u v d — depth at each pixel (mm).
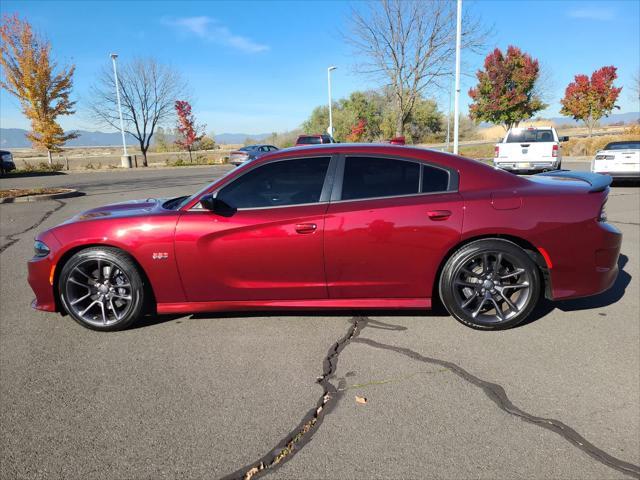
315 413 2588
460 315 3557
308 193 3549
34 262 3717
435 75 20250
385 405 2646
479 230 3385
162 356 3320
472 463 2166
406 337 3523
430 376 2949
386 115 45031
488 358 3170
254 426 2484
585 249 3463
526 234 3395
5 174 24906
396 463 2176
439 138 54125
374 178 3549
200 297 3654
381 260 3463
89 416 2611
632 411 2549
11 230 8508
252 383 2924
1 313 4223
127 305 3691
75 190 14531
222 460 2230
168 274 3578
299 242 3459
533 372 2975
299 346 3422
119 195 14109
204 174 23766
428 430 2414
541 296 4352
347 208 3457
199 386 2900
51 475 2154
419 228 3402
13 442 2398
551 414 2533
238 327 3791
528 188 3523
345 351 3322
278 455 2254
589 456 2205
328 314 3996
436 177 3537
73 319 3828
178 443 2361
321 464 2182
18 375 3082
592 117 32812
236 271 3551
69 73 28500
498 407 2604
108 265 3648
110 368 3154
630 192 11766
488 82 33031
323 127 51844
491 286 3510
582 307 4059
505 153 14188
